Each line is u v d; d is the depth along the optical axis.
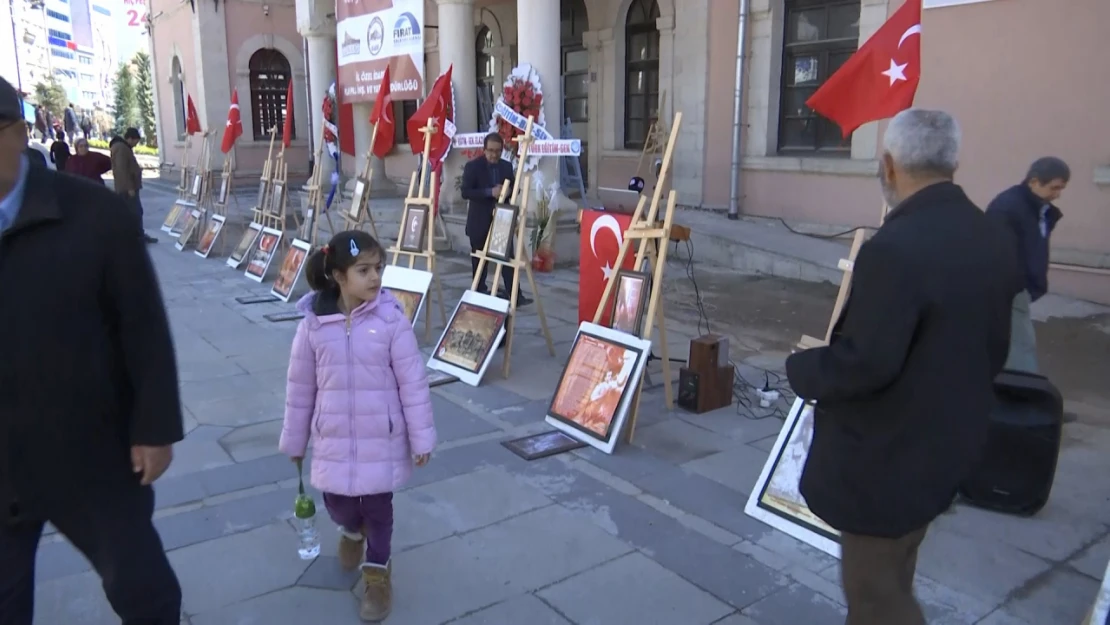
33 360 2.04
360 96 13.02
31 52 75.81
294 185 22.22
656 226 4.93
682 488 4.17
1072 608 3.12
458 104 11.55
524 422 5.10
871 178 9.52
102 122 69.44
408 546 3.58
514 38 14.87
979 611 3.10
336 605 3.14
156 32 25.88
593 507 3.96
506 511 3.91
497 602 3.16
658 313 5.16
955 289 2.04
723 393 5.34
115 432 2.22
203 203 13.09
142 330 2.17
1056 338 6.74
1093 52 7.37
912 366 2.08
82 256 2.05
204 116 21.44
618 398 4.67
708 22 11.04
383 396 2.94
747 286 8.96
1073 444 4.67
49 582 3.29
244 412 5.29
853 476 2.20
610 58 12.84
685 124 11.64
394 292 6.90
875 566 2.26
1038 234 4.51
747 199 11.12
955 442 2.08
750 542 3.64
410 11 11.49
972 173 8.45
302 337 2.98
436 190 6.95
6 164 2.01
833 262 8.92
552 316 7.88
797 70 10.52
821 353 2.19
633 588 3.26
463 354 6.00
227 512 3.89
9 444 2.08
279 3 21.88
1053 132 7.76
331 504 3.08
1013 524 3.77
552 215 10.03
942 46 8.48
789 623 3.04
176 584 2.34
